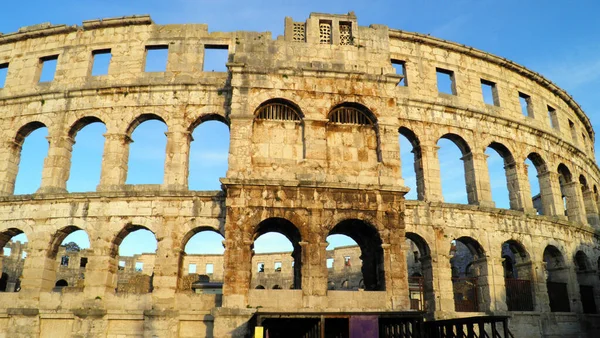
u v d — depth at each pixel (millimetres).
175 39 38750
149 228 33281
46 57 40094
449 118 40281
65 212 34219
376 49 35812
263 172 31609
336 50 35281
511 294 37469
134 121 36781
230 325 28297
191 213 33438
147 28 39312
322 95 33594
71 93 37625
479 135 40938
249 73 33406
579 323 39688
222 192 33469
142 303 31984
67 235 35344
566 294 40625
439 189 37781
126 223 33500
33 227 34312
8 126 38000
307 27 35656
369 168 32719
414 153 39500
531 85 47281
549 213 43844
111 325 31484
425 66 41438
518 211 39125
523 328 36594
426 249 36156
